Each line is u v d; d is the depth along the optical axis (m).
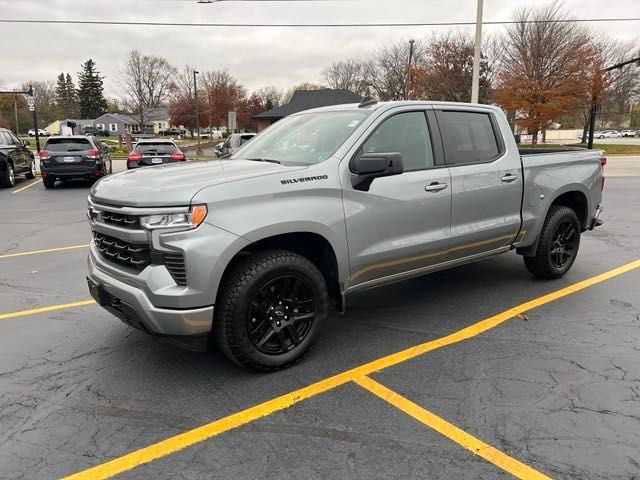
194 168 3.77
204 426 2.95
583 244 7.38
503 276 5.80
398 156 3.46
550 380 3.43
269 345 3.54
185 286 3.08
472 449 2.70
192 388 3.38
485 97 39.53
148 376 3.55
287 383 3.44
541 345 3.97
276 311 3.50
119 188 3.38
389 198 3.88
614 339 4.07
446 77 39.81
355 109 4.22
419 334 4.22
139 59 57.00
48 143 15.06
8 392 3.34
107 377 3.54
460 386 3.37
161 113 91.25
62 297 5.24
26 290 5.48
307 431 2.89
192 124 66.25
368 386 3.38
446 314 4.66
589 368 3.59
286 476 2.51
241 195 3.20
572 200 5.73
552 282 5.55
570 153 5.52
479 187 4.50
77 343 4.11
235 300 3.27
